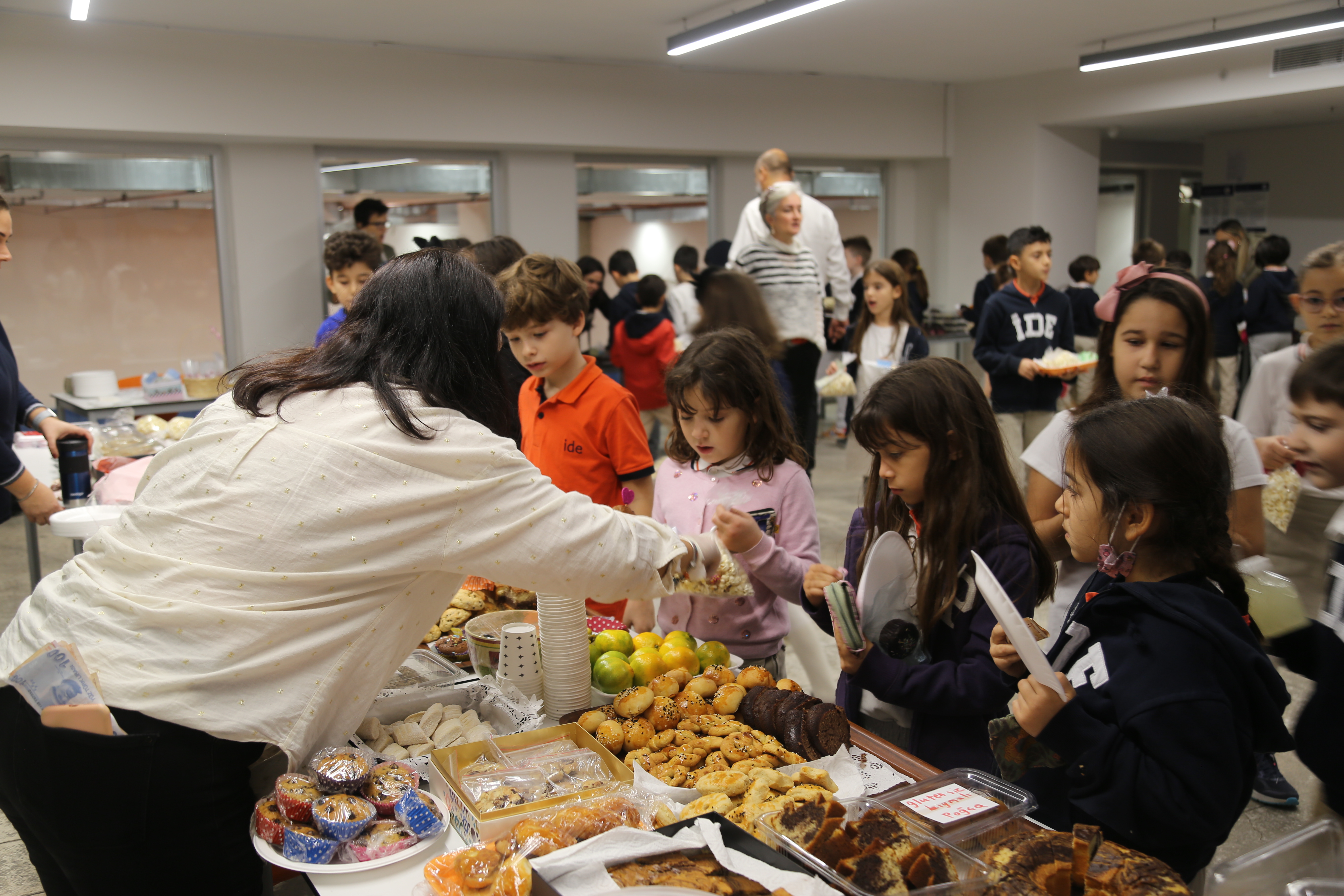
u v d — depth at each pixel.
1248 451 1.75
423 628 1.31
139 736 1.11
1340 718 1.27
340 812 1.11
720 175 7.97
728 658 1.65
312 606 1.18
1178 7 5.86
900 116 8.58
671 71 7.34
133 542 1.21
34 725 1.15
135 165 5.89
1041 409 4.57
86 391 5.02
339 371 1.27
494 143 6.75
